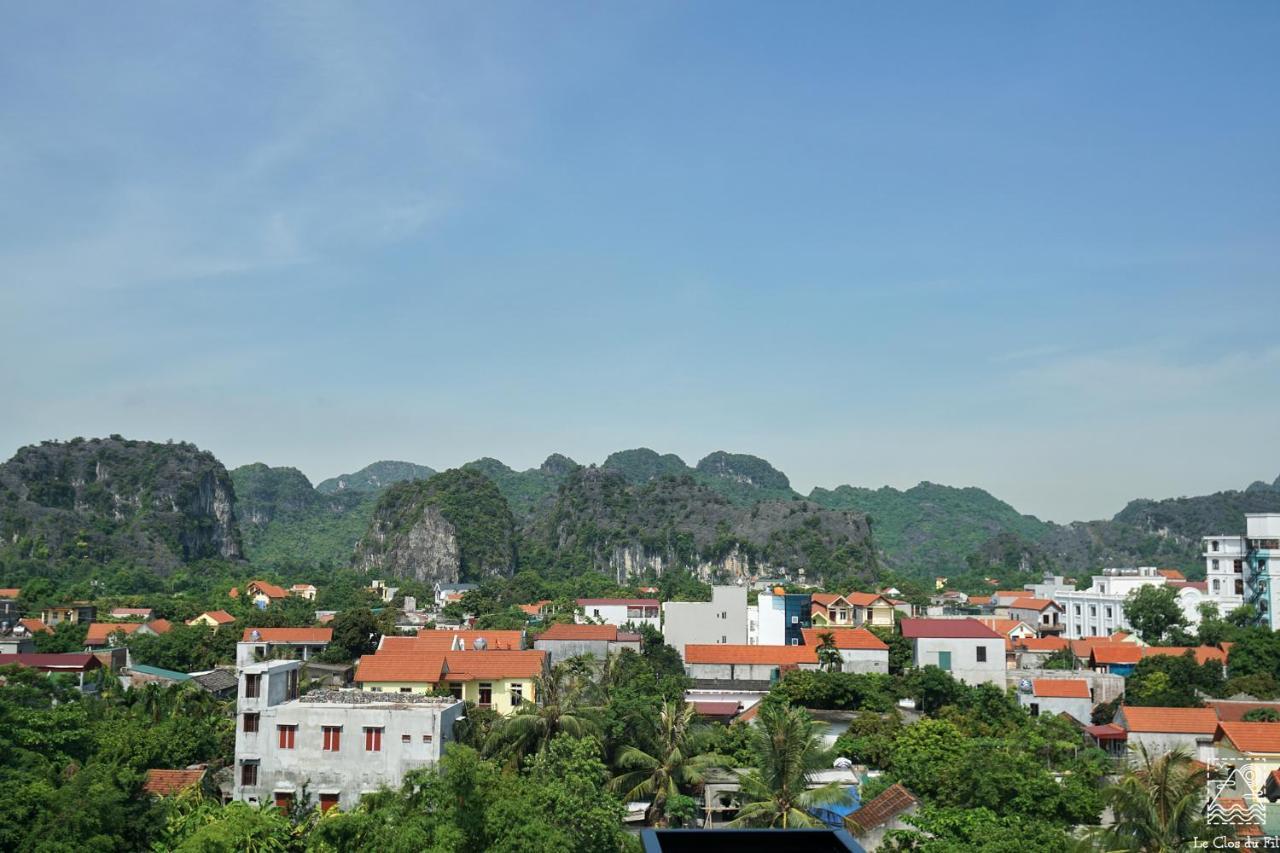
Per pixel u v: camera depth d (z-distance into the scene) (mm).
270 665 54094
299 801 51500
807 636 100000
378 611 183500
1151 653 97312
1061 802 50656
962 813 48812
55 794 41156
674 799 55531
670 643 110812
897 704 82188
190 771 58156
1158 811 39594
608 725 60750
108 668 98938
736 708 81688
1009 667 101500
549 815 43531
